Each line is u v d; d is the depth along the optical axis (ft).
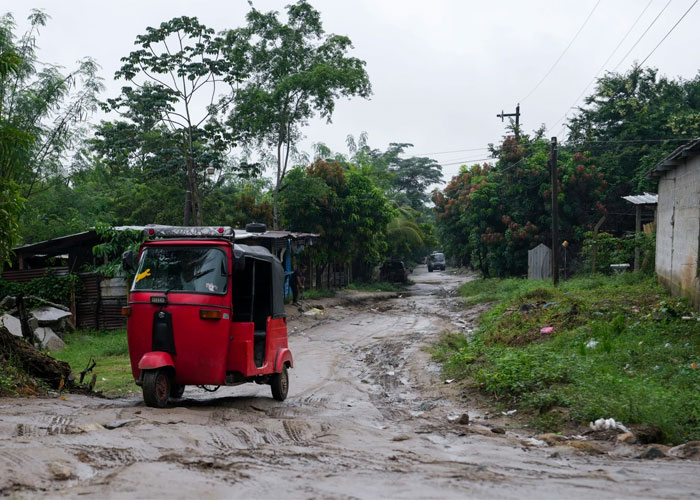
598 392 29.68
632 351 40.04
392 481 15.55
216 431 22.08
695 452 21.63
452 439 24.02
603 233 99.91
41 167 87.51
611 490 15.08
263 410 31.42
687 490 15.26
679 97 132.57
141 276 30.04
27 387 31.27
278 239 88.94
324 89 96.68
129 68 93.71
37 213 90.27
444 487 14.98
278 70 100.53
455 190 159.12
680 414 26.17
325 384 42.06
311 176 117.29
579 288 80.23
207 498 13.50
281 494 13.93
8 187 34.47
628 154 119.96
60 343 60.34
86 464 16.38
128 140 100.89
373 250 129.39
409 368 47.21
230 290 29.99
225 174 125.08
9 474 14.56
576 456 21.13
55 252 77.82
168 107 97.50
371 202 120.57
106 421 23.72
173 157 103.45
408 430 26.30
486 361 42.83
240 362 30.37
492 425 29.09
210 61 94.79
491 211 128.06
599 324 49.26
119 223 127.03
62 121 85.05
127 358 54.54
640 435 24.38
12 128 34.71
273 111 99.19
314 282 121.49
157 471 15.51
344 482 15.30
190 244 30.37
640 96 133.59
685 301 54.29
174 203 118.73
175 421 24.47
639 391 28.58
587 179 117.60
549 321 56.65
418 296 125.39
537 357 39.70
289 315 86.33
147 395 28.22
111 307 70.90
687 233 55.77
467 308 94.84
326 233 117.91
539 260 113.60
